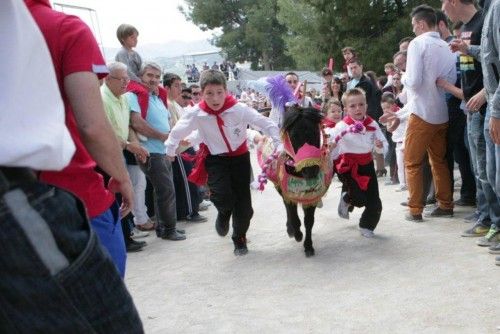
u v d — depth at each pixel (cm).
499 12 361
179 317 369
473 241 463
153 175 573
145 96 567
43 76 139
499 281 367
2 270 124
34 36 139
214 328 344
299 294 388
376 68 2034
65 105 176
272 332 328
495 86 383
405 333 307
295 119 437
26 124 132
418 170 541
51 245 129
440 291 362
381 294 370
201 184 518
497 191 391
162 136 566
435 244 468
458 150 577
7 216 123
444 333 302
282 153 468
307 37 2245
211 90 469
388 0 2103
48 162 134
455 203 606
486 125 406
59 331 129
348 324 328
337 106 581
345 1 2066
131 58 750
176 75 706
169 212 584
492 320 312
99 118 172
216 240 575
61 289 128
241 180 497
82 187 184
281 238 554
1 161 125
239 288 416
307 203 457
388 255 454
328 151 471
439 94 519
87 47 173
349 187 509
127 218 546
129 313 143
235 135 484
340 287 393
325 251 489
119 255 205
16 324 127
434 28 528
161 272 476
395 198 684
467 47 432
